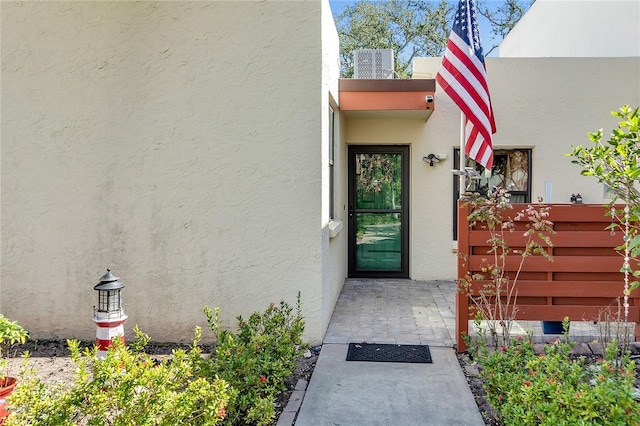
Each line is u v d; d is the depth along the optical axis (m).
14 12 5.03
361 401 3.68
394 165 8.34
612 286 4.64
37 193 5.12
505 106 7.79
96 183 5.08
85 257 5.12
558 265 4.64
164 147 5.01
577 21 9.62
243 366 3.28
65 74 5.04
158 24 4.95
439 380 4.05
